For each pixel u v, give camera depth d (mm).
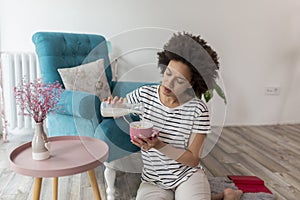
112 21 2775
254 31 3111
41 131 1194
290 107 3367
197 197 1173
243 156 2361
